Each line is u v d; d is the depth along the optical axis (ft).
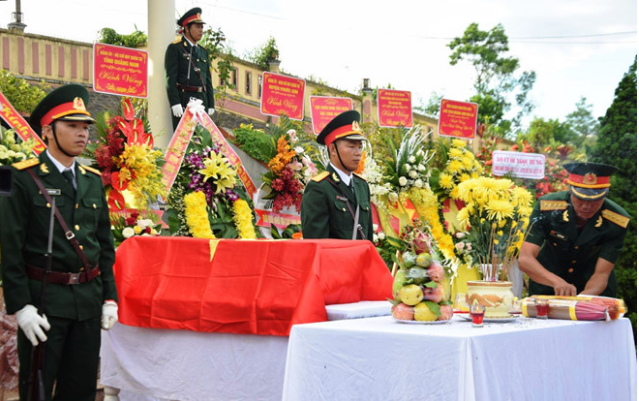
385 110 31.12
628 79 42.34
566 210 18.85
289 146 25.59
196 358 15.75
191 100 22.70
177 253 16.34
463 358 10.57
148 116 29.17
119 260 16.75
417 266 12.64
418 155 28.71
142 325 16.16
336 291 15.29
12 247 13.84
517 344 11.43
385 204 27.76
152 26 29.09
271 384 14.92
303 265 14.98
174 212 22.22
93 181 15.17
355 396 11.60
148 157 20.63
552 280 17.76
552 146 85.76
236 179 23.76
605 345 13.62
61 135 14.46
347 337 11.72
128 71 21.74
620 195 40.68
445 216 29.01
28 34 43.52
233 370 15.31
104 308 15.16
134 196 20.47
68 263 14.38
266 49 55.11
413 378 11.07
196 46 29.25
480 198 16.65
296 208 25.76
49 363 14.24
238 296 15.30
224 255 15.84
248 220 23.29
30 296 13.99
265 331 14.87
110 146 20.25
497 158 34.09
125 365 16.52
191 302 15.69
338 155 19.11
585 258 19.30
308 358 12.03
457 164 30.35
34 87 38.06
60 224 14.34
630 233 37.96
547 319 13.53
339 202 18.88
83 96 14.80
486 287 12.97
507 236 16.39
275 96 26.78
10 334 17.42
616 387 13.91
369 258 16.60
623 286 37.40
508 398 11.10
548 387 12.01
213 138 23.63
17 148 18.84
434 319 12.42
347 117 19.02
